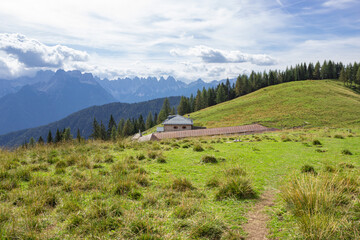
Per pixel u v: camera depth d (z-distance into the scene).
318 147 13.30
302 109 75.06
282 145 14.66
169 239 3.51
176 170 8.29
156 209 4.71
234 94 150.62
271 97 99.56
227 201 5.19
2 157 9.98
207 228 3.75
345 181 5.29
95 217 4.22
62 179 6.77
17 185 6.17
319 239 3.27
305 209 4.12
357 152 11.20
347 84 130.25
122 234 3.66
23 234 3.54
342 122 59.06
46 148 12.87
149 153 11.11
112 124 108.56
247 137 21.55
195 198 5.33
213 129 44.38
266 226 3.96
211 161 9.55
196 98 138.25
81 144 14.85
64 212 4.50
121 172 7.22
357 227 3.54
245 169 7.93
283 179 6.83
